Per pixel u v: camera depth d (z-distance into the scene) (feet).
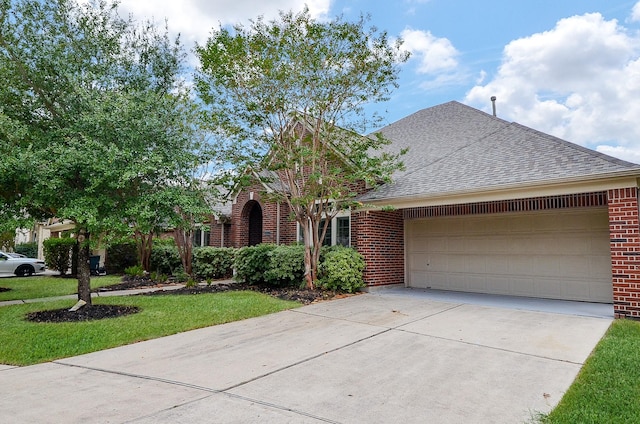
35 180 24.56
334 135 36.91
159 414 12.50
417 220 42.70
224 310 28.81
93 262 58.80
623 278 25.45
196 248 52.80
